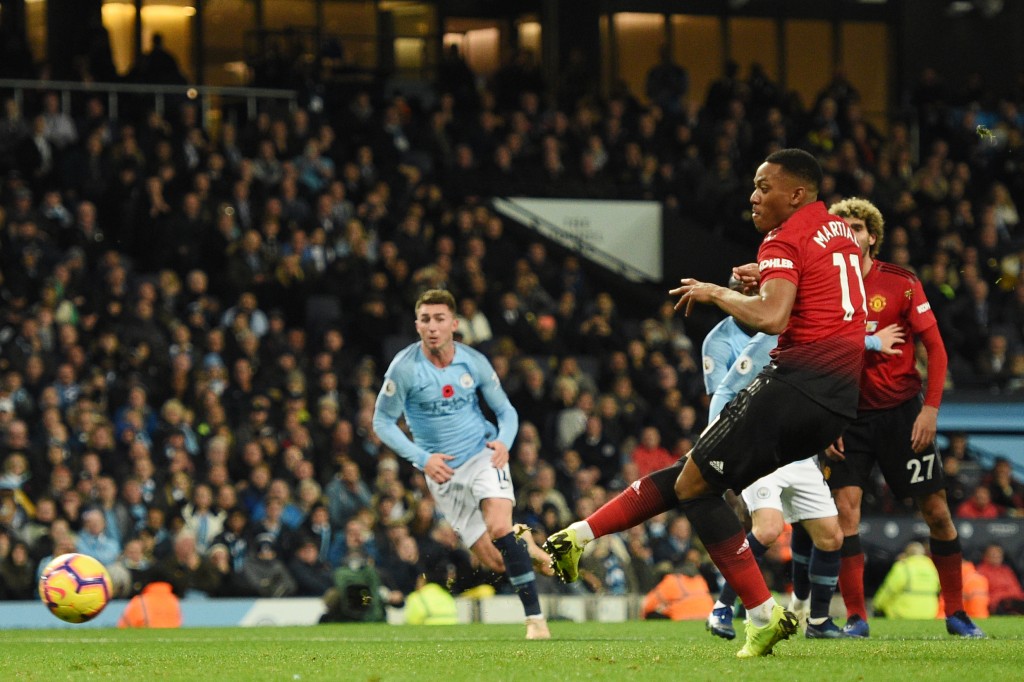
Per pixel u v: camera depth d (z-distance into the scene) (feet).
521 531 58.65
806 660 56.24
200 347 168.86
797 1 286.05
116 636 99.35
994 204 237.25
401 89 262.67
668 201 233.76
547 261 215.31
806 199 57.57
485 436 91.81
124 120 207.41
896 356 83.87
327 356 172.55
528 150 228.63
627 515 58.18
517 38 272.72
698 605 140.97
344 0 259.39
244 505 150.20
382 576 139.85
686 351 192.75
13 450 144.77
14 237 176.04
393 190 207.82
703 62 281.74
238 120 232.32
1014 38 287.89
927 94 256.73
